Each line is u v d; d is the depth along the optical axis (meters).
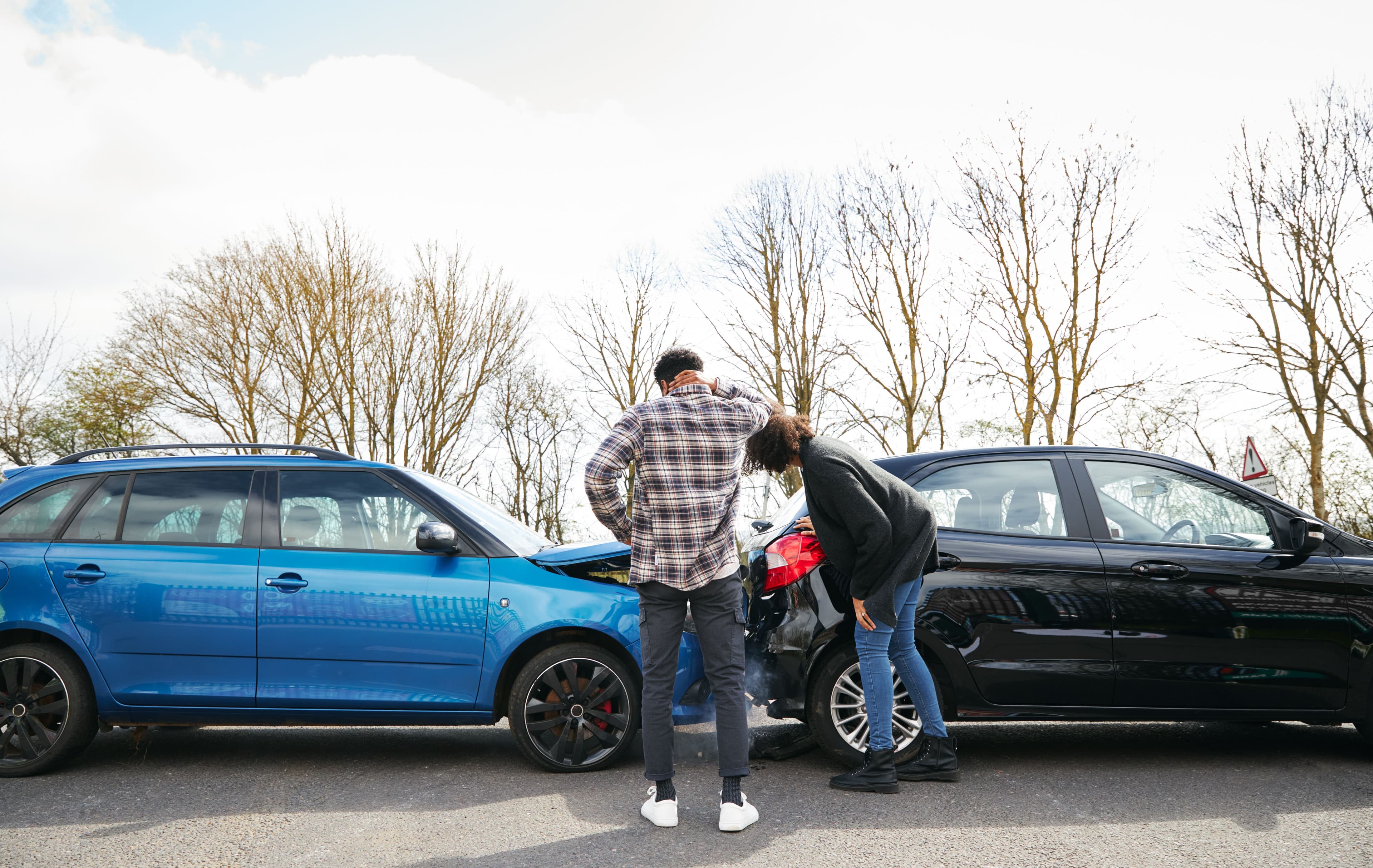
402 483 4.69
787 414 4.08
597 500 3.60
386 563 4.48
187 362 26.50
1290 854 3.28
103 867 3.22
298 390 26.83
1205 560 4.48
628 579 4.36
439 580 4.45
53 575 4.40
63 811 3.88
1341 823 3.63
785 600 4.50
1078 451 4.75
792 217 24.02
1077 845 3.39
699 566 3.58
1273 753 4.83
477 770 4.54
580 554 4.66
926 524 4.02
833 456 3.96
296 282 26.59
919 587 4.18
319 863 3.26
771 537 4.70
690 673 4.54
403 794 4.12
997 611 4.38
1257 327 18.56
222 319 26.38
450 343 28.09
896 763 4.43
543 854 3.31
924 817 3.72
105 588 4.38
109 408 25.08
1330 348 17.89
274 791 4.17
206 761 4.75
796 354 23.52
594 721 4.48
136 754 4.93
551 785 4.23
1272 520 4.64
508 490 30.97
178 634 4.36
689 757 4.81
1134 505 4.64
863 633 4.12
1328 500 17.73
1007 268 20.45
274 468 4.68
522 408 30.59
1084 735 5.32
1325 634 4.45
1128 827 3.60
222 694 4.36
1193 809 3.82
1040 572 4.41
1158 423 19.12
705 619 3.64
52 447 23.89
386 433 27.56
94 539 4.50
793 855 3.29
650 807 3.65
